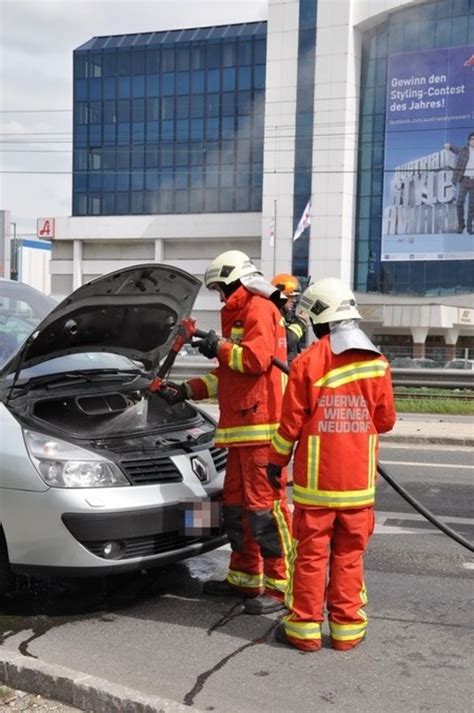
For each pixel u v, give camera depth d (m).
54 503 4.30
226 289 4.60
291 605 4.18
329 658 4.06
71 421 4.91
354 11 48.69
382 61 49.19
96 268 60.94
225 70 57.28
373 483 4.13
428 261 48.62
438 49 47.59
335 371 4.00
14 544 4.40
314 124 49.44
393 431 11.55
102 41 61.03
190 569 5.46
